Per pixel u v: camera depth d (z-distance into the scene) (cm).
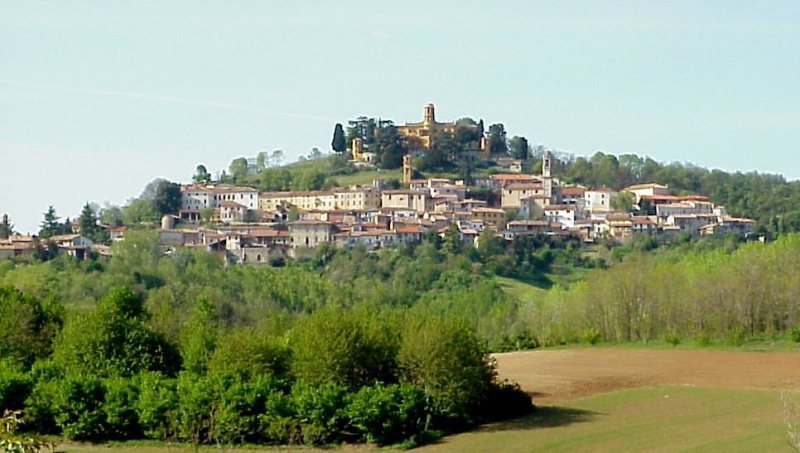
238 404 6094
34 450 2577
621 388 8269
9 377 6594
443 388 6338
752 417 6538
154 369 7244
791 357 10219
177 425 6097
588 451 5675
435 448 5928
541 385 8544
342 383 6525
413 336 6500
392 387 6206
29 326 8144
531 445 5881
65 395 6328
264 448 5988
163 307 9450
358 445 6047
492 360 6881
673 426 6341
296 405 6103
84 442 6278
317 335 6638
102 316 7312
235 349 6762
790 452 5309
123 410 6281
